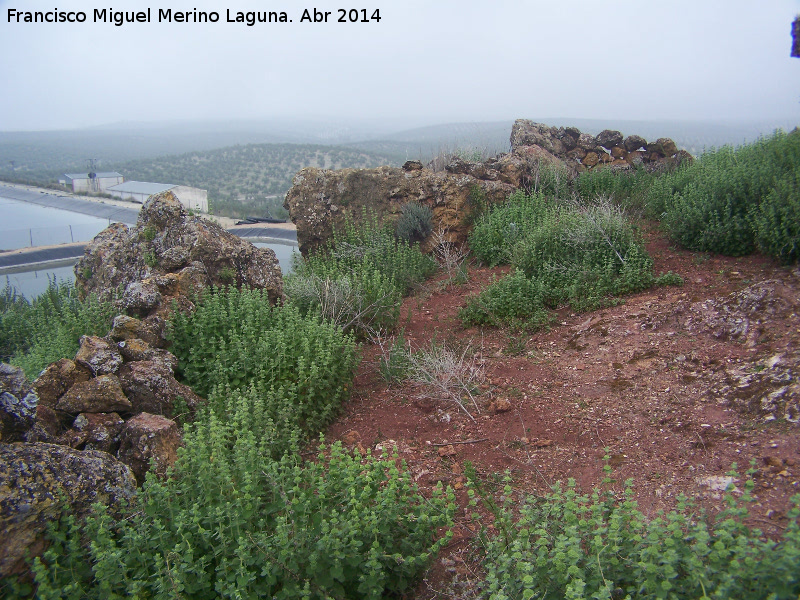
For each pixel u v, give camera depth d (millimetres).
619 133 14242
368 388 6434
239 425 4852
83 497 3586
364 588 3139
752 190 7922
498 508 3914
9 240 18562
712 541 2822
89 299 7219
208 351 6102
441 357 6262
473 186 11328
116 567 3145
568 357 6277
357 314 7727
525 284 7691
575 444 4812
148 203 8453
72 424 4488
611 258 7691
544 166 12227
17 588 3184
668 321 6223
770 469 3918
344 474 3723
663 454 4406
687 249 8250
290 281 8539
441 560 3777
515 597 2881
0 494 3271
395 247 10617
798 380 4578
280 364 5781
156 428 4391
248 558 3082
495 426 5309
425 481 4664
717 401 4844
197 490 3693
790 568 2389
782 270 6793
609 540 2879
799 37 9805
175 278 7094
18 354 9008
